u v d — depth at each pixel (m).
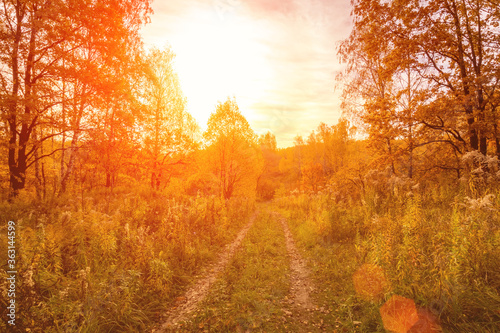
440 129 12.23
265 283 5.83
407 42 11.69
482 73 10.93
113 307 3.89
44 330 3.22
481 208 5.49
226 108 20.41
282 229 13.64
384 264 4.36
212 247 8.53
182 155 20.61
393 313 3.64
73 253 5.31
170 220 8.45
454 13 11.66
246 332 3.90
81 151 13.62
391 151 13.84
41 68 11.09
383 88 14.56
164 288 5.02
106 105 12.84
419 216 5.98
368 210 9.30
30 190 12.24
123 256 5.50
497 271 3.76
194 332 3.88
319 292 5.27
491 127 10.62
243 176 21.97
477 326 3.10
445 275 3.60
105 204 9.83
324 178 30.64
